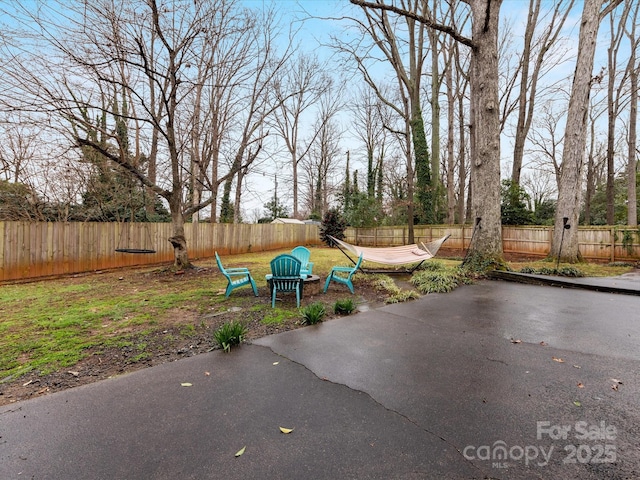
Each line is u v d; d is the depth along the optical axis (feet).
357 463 5.27
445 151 90.58
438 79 56.70
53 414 6.73
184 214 27.30
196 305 15.81
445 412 6.73
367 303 16.55
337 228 56.44
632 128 44.88
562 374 8.38
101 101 23.75
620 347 10.16
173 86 23.53
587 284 19.56
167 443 5.82
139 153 30.60
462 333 11.78
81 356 9.75
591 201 71.61
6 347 10.42
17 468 5.21
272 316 13.93
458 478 4.92
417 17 23.57
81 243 26.81
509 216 41.78
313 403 7.12
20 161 26.63
